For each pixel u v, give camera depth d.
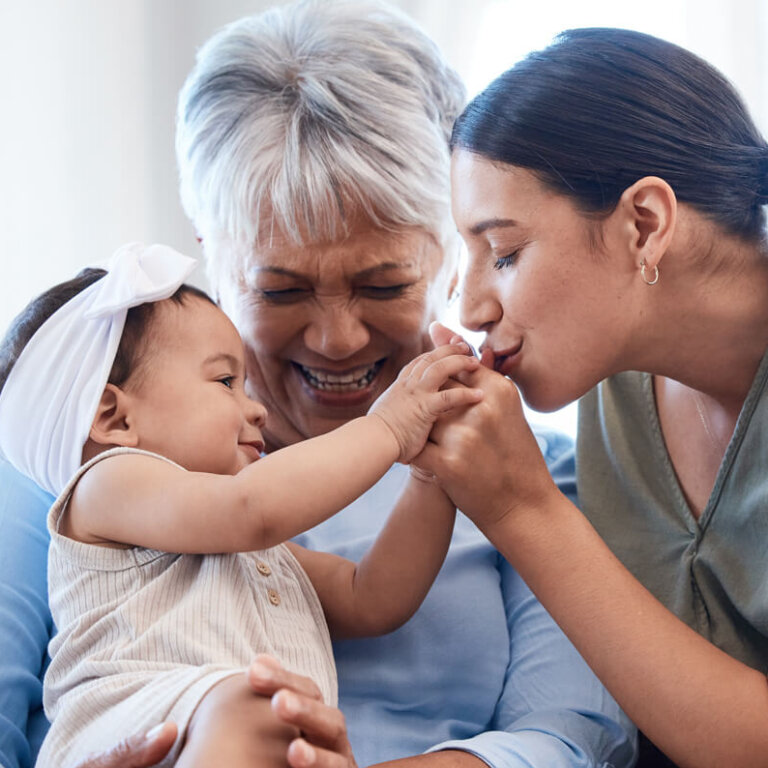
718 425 1.39
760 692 1.18
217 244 1.52
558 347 1.25
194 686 1.04
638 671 1.19
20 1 2.33
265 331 1.49
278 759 0.98
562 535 1.25
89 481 1.22
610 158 1.20
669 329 1.28
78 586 1.22
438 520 1.33
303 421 1.59
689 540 1.41
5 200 2.35
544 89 1.22
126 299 1.26
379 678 1.38
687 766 1.20
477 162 1.24
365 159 1.39
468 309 1.28
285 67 1.45
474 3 2.41
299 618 1.28
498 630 1.46
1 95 2.33
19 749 1.32
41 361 1.29
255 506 1.14
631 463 1.47
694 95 1.26
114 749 1.01
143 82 2.41
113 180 2.41
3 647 1.37
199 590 1.19
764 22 2.44
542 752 1.21
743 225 1.26
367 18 1.49
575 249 1.21
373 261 1.44
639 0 2.45
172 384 1.28
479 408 1.23
